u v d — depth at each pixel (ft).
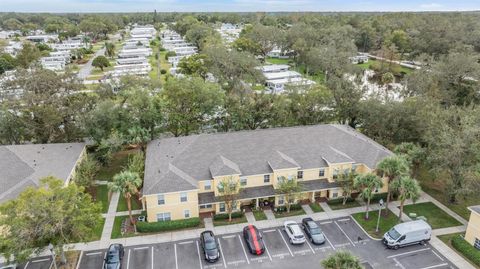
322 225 124.77
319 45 419.95
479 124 131.64
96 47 589.73
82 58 475.72
